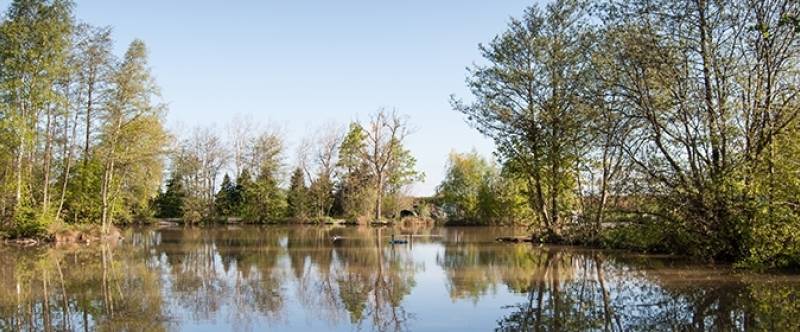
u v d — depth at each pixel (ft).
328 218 206.28
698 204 59.67
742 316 36.24
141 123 123.75
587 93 77.71
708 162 60.03
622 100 68.74
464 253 81.20
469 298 44.42
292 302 43.57
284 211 213.05
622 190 68.49
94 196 128.57
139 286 51.60
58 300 44.91
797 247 51.78
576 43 90.68
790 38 55.16
